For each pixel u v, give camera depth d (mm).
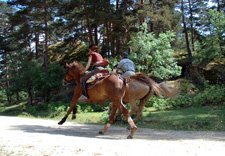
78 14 21875
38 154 3904
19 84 24531
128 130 8305
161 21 19406
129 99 8133
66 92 23781
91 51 7441
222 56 21438
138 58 14430
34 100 26328
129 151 4254
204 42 23234
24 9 25094
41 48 36719
